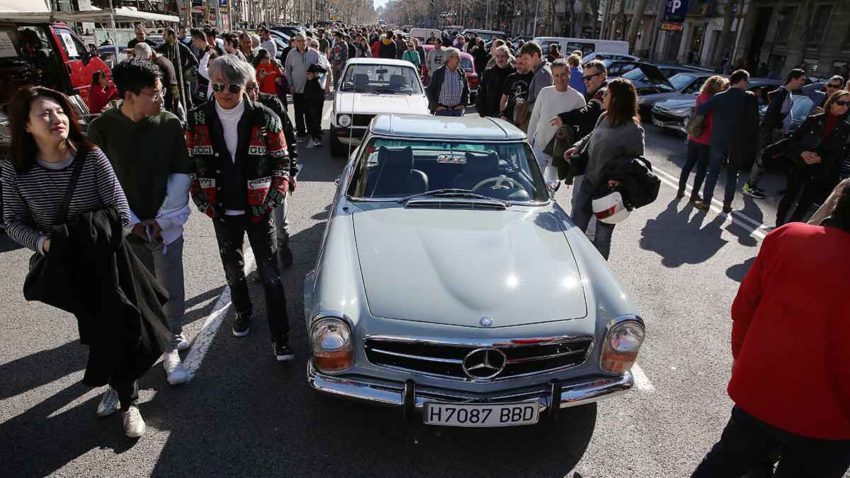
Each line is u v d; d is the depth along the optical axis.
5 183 2.39
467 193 3.56
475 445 2.78
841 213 1.80
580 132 4.71
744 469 2.06
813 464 1.88
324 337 2.49
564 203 7.18
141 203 2.91
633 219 6.57
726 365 3.62
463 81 7.86
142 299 2.66
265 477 2.53
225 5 35.81
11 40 8.60
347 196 3.60
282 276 4.60
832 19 25.88
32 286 2.41
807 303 1.78
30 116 2.26
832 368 1.77
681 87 14.20
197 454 2.64
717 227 6.41
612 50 20.95
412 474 2.58
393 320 2.51
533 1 60.75
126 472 2.52
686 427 2.99
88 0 10.95
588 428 2.94
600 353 2.59
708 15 36.03
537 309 2.59
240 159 3.15
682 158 10.19
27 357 3.38
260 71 8.96
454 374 2.52
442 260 2.88
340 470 2.58
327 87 9.86
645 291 4.68
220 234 3.36
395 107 8.30
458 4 87.75
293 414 2.95
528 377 2.54
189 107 9.73
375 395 2.49
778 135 8.39
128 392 2.70
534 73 6.08
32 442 2.69
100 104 8.48
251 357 3.46
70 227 2.36
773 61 29.97
